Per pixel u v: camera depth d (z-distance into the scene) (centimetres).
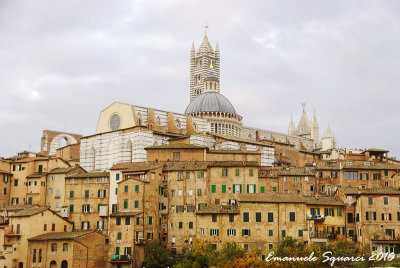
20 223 13338
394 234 12419
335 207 12975
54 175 14975
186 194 13462
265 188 14225
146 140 17838
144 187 13050
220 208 12850
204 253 11706
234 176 13500
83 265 12688
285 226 12369
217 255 11619
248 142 18925
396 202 12550
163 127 19175
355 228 12875
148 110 19388
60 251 12750
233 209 12756
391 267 10862
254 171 13500
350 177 14700
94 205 14200
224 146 18050
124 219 12788
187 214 13338
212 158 15212
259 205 12500
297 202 12456
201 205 13350
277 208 12462
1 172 15175
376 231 12412
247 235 12412
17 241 13175
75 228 14250
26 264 13012
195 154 15100
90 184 14362
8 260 12962
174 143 17838
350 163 15275
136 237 12688
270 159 19462
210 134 19138
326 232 12812
